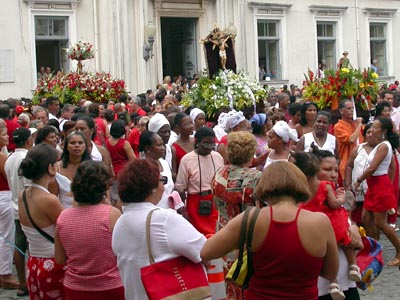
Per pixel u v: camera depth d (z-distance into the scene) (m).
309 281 4.30
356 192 9.66
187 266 4.83
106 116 13.57
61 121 12.97
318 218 4.30
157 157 7.90
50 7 24.17
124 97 17.33
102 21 25.06
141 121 11.53
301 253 4.22
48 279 5.82
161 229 4.80
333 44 31.48
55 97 15.48
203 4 28.22
